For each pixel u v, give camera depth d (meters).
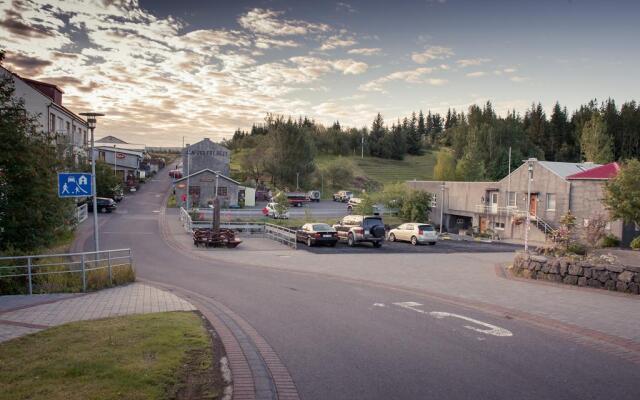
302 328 9.34
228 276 16.84
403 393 6.05
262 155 88.25
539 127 118.12
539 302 12.05
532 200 42.75
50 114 39.25
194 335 8.15
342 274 17.47
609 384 6.46
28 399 5.21
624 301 12.15
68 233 26.66
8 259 12.85
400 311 11.01
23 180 15.78
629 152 102.94
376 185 97.19
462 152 95.88
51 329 8.24
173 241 28.22
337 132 140.88
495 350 7.94
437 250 28.66
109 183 51.44
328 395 5.96
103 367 6.25
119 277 14.27
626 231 34.16
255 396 5.73
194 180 58.38
